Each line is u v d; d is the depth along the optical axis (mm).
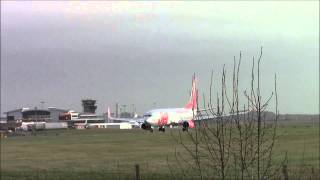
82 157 142250
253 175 25281
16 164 118812
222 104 25797
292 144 158000
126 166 104062
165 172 72312
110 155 147750
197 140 26281
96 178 70500
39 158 141000
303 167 63875
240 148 25172
